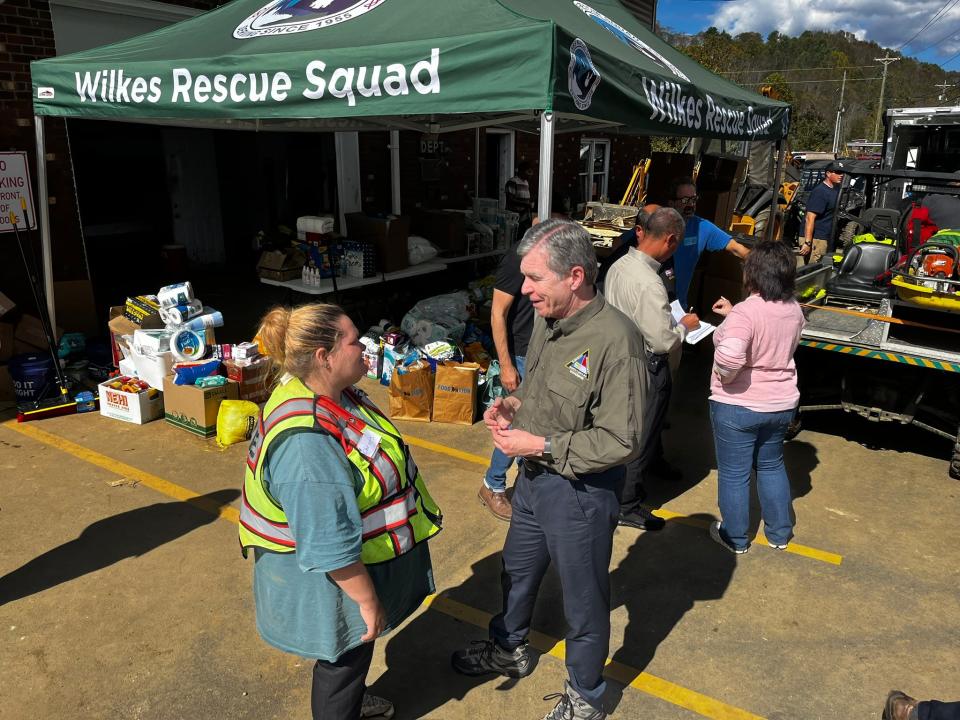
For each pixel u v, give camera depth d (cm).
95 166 1202
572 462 219
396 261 732
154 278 1070
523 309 404
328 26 429
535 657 300
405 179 944
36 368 557
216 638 307
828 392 506
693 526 407
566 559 236
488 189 1202
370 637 198
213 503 421
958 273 451
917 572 362
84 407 560
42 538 381
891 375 478
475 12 379
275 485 183
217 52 436
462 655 286
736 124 555
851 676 290
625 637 312
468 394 543
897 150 849
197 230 1197
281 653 300
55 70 503
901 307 511
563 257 214
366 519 199
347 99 382
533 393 243
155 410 545
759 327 330
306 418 185
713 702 276
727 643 309
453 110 352
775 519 376
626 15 632
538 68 326
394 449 204
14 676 284
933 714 239
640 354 221
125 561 362
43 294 661
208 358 553
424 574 226
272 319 194
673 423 566
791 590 347
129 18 697
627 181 1628
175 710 268
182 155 1152
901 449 517
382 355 628
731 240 455
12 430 523
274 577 198
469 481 455
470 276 902
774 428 352
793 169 1467
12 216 546
